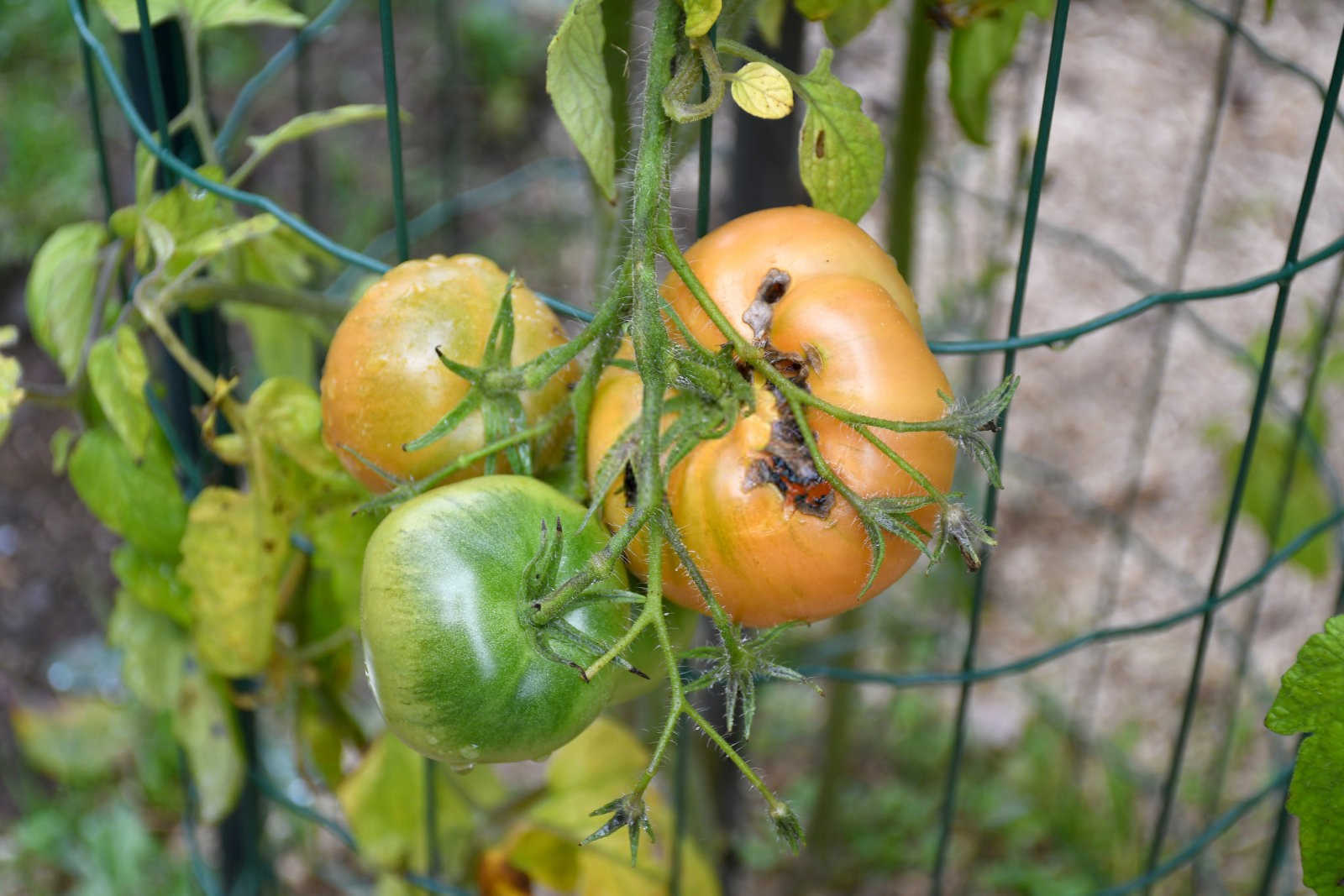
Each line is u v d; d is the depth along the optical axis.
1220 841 1.47
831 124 0.73
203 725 0.95
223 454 0.83
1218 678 1.66
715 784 1.24
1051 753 1.56
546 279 2.19
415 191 2.33
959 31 0.84
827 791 1.40
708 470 0.67
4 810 1.60
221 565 0.84
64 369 0.89
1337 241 0.79
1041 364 2.04
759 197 0.97
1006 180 1.88
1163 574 1.79
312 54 2.55
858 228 0.70
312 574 0.92
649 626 0.70
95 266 0.88
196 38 0.85
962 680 0.89
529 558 0.66
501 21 2.54
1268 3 0.84
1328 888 0.71
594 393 0.70
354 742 0.98
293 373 1.02
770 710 1.67
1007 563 1.82
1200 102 2.23
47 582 1.86
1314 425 1.13
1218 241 2.09
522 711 0.65
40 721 1.59
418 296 0.71
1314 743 0.70
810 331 0.67
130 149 2.31
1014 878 1.49
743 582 0.67
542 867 1.00
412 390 0.70
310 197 1.35
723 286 0.69
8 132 2.30
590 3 0.69
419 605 0.65
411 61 2.54
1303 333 1.83
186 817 1.15
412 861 0.99
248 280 0.94
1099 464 1.92
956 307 1.38
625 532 0.64
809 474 0.66
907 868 1.52
